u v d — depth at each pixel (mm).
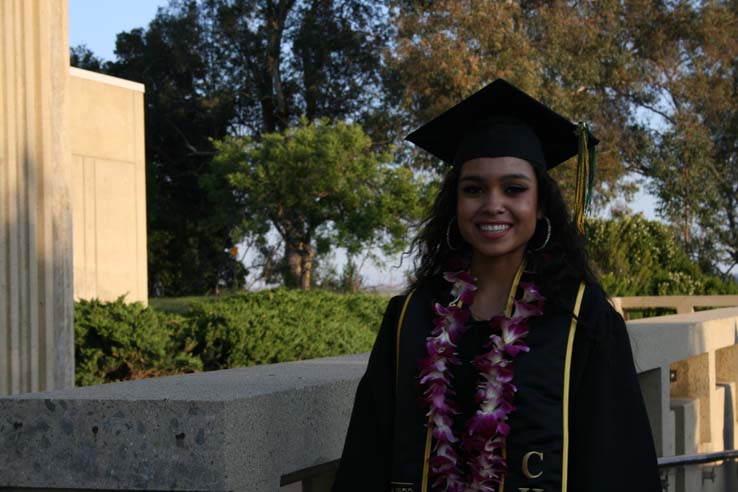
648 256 15117
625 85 25953
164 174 31062
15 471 2111
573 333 2090
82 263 11633
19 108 4871
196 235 29922
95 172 11883
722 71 26516
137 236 12602
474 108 2371
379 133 28812
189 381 2439
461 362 2154
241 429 2033
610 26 25531
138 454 2031
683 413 4836
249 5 29266
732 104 26547
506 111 2355
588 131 2342
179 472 2004
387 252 20203
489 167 2217
